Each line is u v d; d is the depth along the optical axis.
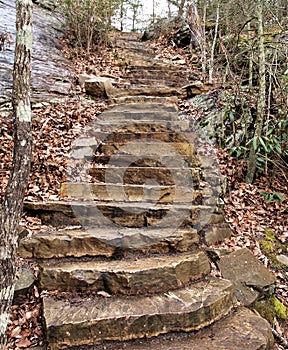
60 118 4.06
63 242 2.39
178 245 2.54
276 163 3.75
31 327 1.99
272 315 2.44
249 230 3.11
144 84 5.77
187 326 2.01
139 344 1.93
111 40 7.67
